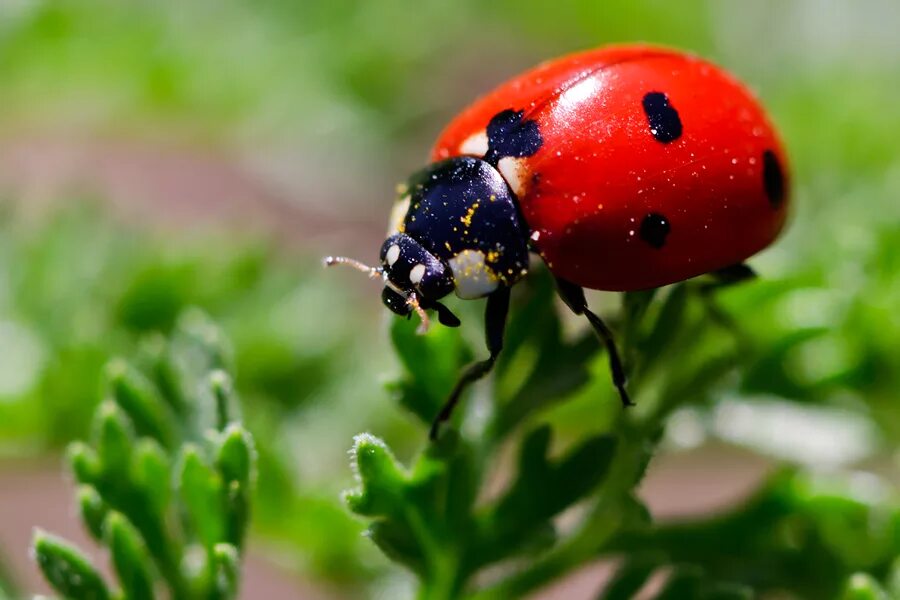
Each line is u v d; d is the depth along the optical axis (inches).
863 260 2.1
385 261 1.8
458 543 1.8
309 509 2.0
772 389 2.0
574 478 1.8
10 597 1.9
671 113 1.8
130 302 2.2
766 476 1.9
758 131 1.8
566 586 2.4
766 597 1.9
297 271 2.2
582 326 1.8
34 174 2.4
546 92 1.8
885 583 1.9
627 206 1.8
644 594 1.9
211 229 2.3
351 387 2.2
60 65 2.4
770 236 1.8
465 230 1.8
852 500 1.9
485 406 1.8
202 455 1.9
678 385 1.9
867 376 2.0
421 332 1.8
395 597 2.0
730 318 1.9
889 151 2.4
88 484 1.8
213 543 1.8
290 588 2.4
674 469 2.3
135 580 1.8
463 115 1.8
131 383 1.9
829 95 2.5
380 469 1.8
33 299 2.2
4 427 2.1
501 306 1.8
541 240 1.8
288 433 2.2
